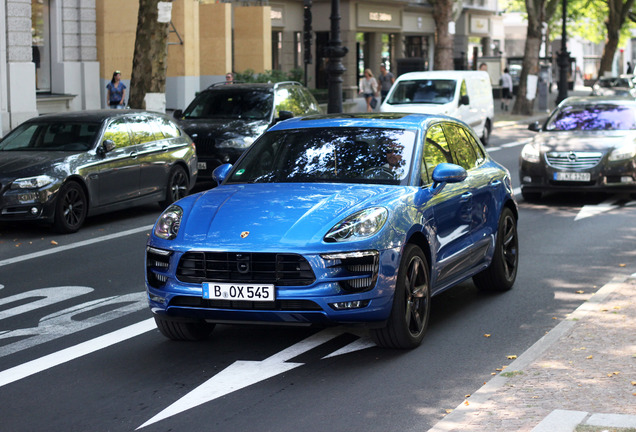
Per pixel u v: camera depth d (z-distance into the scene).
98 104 28.22
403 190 7.22
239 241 6.50
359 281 6.50
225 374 6.52
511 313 8.27
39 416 5.75
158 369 6.70
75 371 6.70
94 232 13.25
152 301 6.84
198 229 6.71
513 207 9.35
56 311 8.62
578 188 15.48
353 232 6.52
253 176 7.73
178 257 6.61
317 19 48.03
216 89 18.72
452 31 36.31
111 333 7.76
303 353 7.00
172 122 15.77
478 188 8.39
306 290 6.38
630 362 6.19
